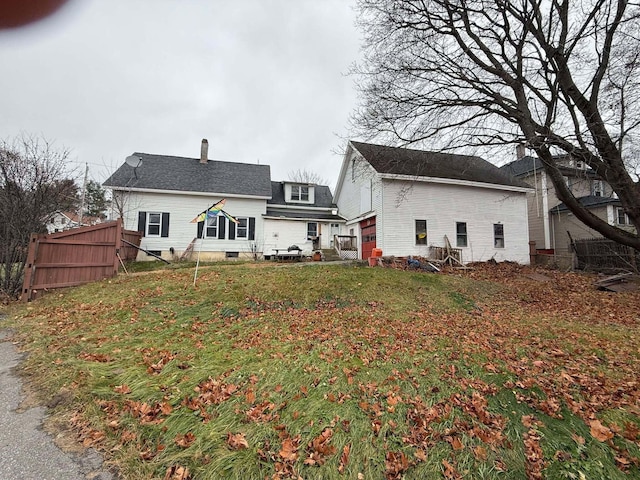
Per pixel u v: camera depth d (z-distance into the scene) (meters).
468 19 8.31
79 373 3.47
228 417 2.73
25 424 2.61
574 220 17.53
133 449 2.35
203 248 16.48
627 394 3.05
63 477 2.05
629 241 7.82
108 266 8.95
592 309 7.29
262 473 2.14
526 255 16.44
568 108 7.50
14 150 7.70
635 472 2.14
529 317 6.40
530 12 7.68
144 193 15.80
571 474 2.13
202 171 18.08
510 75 8.36
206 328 5.18
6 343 4.54
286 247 17.91
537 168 18.23
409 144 9.09
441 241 15.05
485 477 2.12
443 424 2.65
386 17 8.70
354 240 17.52
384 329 5.26
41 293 7.52
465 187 15.73
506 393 3.12
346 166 19.14
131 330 5.01
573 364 3.79
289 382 3.33
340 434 2.52
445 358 4.00
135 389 3.16
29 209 7.82
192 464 2.21
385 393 3.14
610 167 7.51
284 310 6.39
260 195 17.39
